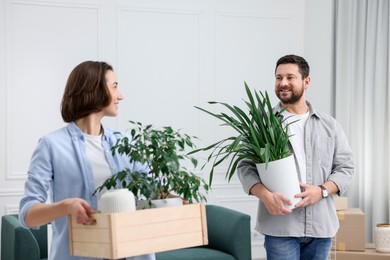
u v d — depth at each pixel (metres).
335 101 5.59
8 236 4.20
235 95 5.65
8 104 4.99
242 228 4.29
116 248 1.70
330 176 2.94
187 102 5.49
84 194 2.01
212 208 4.70
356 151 5.46
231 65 5.63
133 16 5.32
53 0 5.09
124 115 5.32
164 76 5.42
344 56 5.53
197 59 5.52
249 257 4.30
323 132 2.98
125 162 2.10
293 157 2.75
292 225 2.85
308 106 3.06
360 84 5.44
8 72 4.99
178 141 2.10
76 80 2.02
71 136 2.04
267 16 5.72
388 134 5.24
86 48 5.19
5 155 4.99
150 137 2.05
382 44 5.29
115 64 5.27
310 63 5.76
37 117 5.07
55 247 1.99
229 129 5.61
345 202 4.53
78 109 2.03
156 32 5.39
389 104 5.20
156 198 1.99
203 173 5.54
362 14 5.41
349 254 4.39
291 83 2.94
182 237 1.85
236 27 5.64
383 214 5.30
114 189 1.95
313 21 5.73
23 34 5.02
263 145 2.74
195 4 5.50
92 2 5.19
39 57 5.07
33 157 2.00
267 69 5.74
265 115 2.73
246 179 2.86
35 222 1.85
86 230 1.79
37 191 1.94
